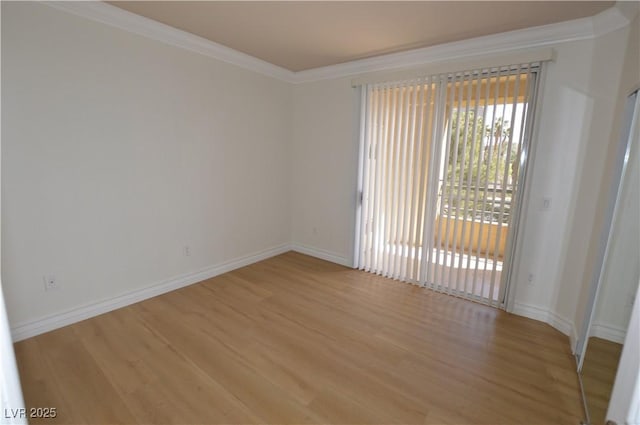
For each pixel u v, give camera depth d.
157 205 3.00
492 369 2.14
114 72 2.56
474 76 2.88
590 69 2.37
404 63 3.28
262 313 2.81
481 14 2.32
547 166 2.62
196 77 3.14
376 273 3.79
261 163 4.01
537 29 2.50
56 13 2.22
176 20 2.62
